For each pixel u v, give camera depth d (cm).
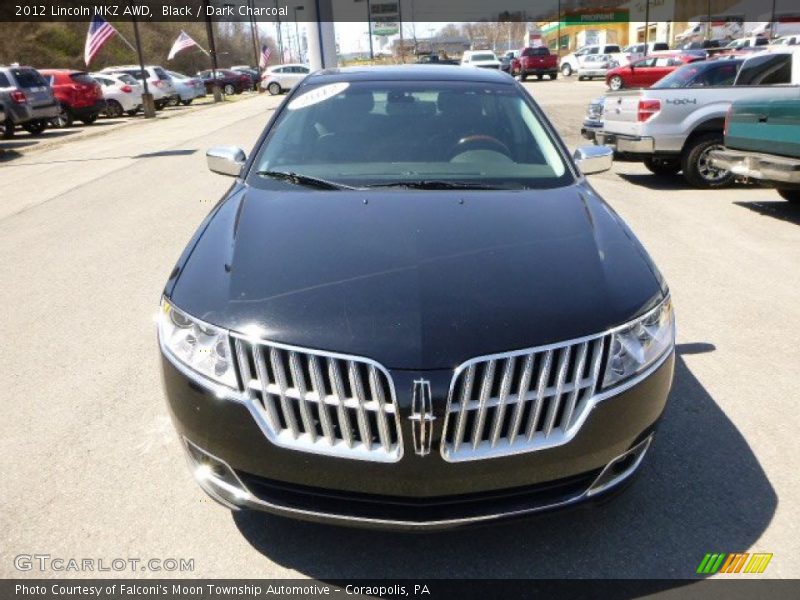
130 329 464
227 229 289
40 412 355
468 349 216
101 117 2539
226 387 228
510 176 339
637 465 248
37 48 4716
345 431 218
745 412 346
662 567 246
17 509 279
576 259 257
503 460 219
